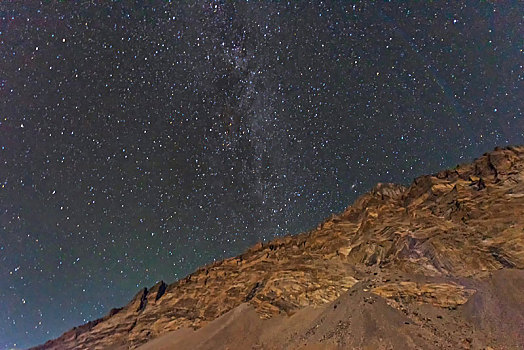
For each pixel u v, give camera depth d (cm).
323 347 3712
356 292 4538
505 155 5784
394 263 5091
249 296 6147
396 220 6022
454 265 4584
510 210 4956
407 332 3550
